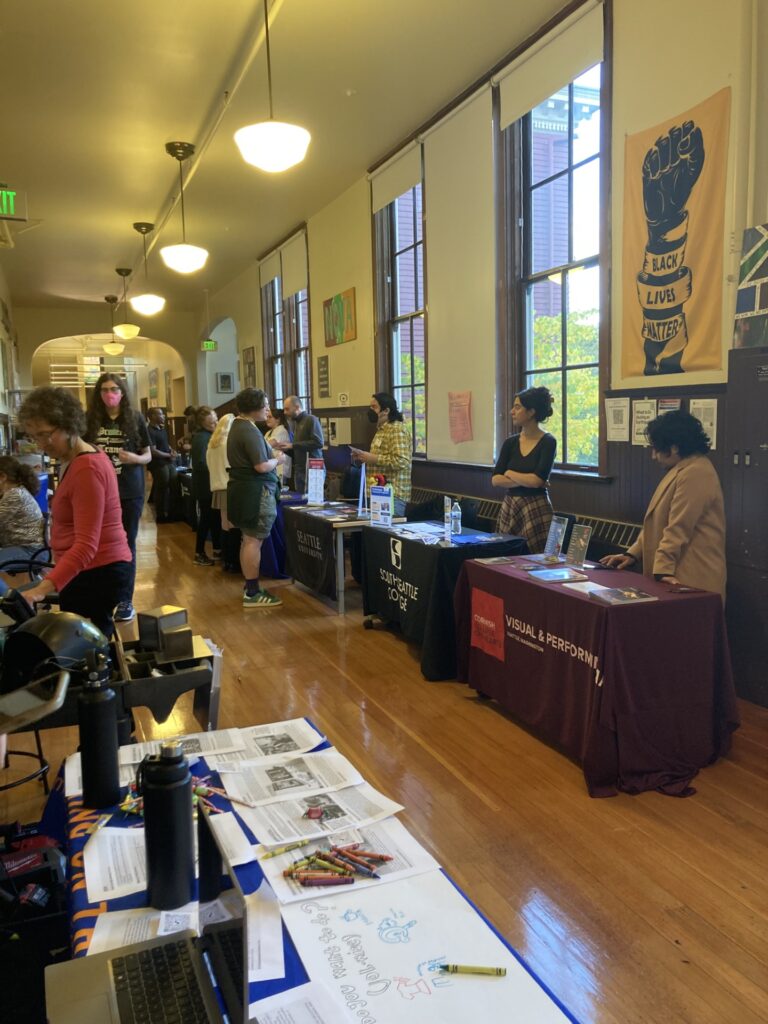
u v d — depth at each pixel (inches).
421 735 129.4
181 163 272.2
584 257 188.2
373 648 178.2
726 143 140.3
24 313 585.6
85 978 38.6
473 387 231.8
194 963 39.5
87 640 60.5
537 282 207.5
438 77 214.1
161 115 234.1
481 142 216.2
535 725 125.6
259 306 448.5
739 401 137.1
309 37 188.4
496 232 213.9
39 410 99.9
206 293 549.0
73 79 207.8
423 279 258.7
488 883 87.8
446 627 155.0
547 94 187.5
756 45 133.3
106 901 46.5
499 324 217.8
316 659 170.7
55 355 914.7
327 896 47.3
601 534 174.6
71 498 102.7
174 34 184.4
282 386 422.9
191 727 136.7
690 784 110.5
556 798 107.7
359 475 266.7
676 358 155.6
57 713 61.4
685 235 150.9
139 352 919.7
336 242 327.0
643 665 109.2
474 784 112.0
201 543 291.1
